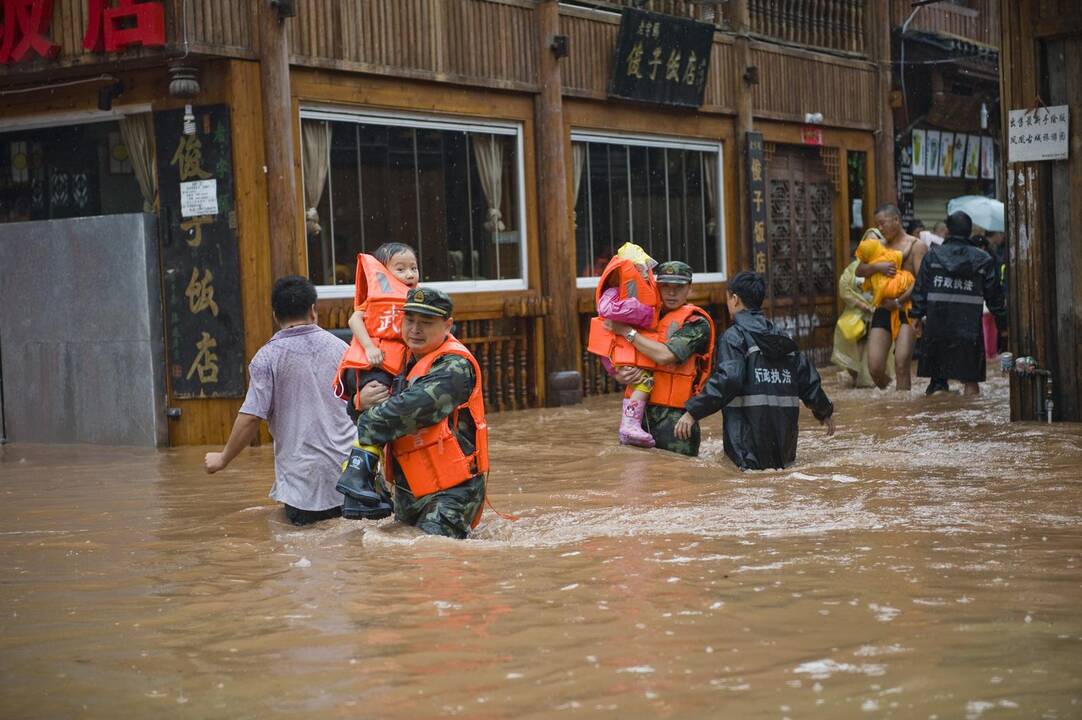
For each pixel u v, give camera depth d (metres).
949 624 3.92
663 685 3.38
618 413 12.61
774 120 17.38
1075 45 9.75
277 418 6.53
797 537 5.45
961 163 22.61
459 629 4.03
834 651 3.65
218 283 10.80
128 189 12.23
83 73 11.05
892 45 20.16
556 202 13.69
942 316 12.36
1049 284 9.97
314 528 6.25
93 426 11.34
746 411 7.86
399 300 6.05
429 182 12.60
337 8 11.38
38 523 6.62
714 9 16.11
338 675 3.59
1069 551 5.04
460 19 12.64
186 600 4.64
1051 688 3.28
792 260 18.08
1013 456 8.14
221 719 3.27
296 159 11.12
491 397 13.17
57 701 3.47
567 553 5.23
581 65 14.12
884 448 8.77
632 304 8.38
